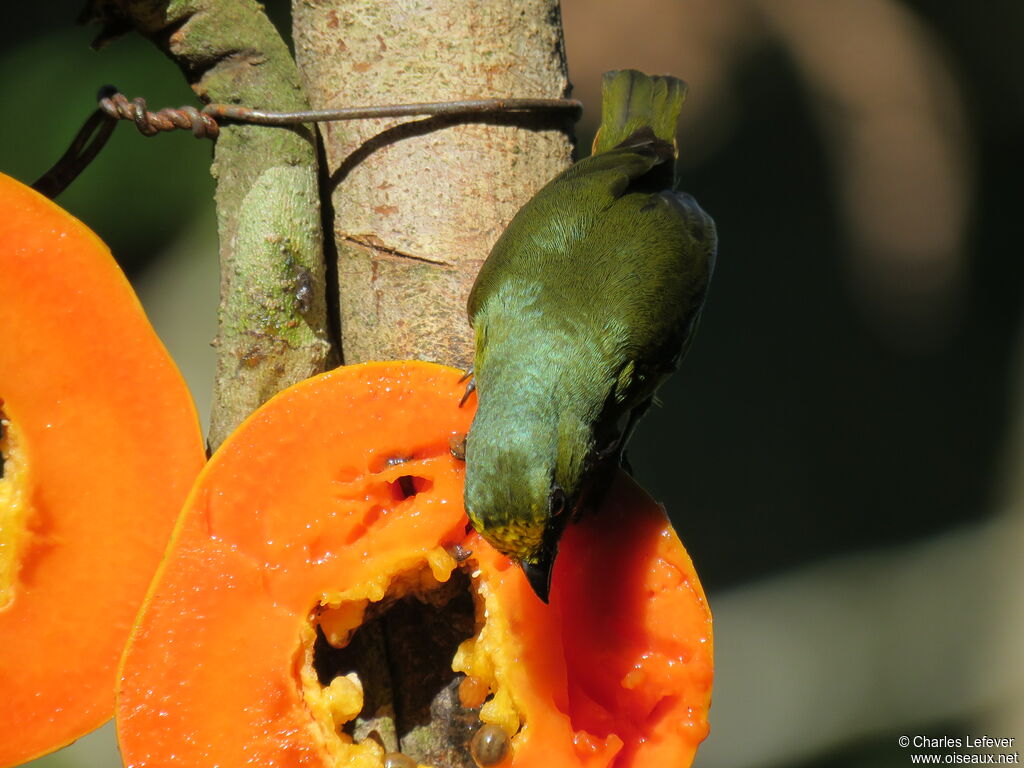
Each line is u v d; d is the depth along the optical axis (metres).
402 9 6.59
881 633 17.09
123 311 5.58
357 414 5.48
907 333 19.83
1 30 15.02
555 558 5.71
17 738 5.39
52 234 5.53
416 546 5.50
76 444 5.52
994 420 19.25
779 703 16.38
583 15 19.28
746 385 19.48
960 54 20.20
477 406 6.09
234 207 6.32
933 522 18.66
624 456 7.33
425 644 5.93
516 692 5.53
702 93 19.69
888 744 15.88
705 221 7.51
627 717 5.64
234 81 6.46
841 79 20.00
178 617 5.16
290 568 5.30
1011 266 19.97
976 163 20.17
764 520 18.73
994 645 16.66
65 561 5.48
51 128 14.56
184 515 5.23
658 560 5.68
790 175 20.06
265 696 5.20
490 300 6.43
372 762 5.32
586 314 6.49
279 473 5.34
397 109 6.38
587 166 7.30
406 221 6.40
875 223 20.08
